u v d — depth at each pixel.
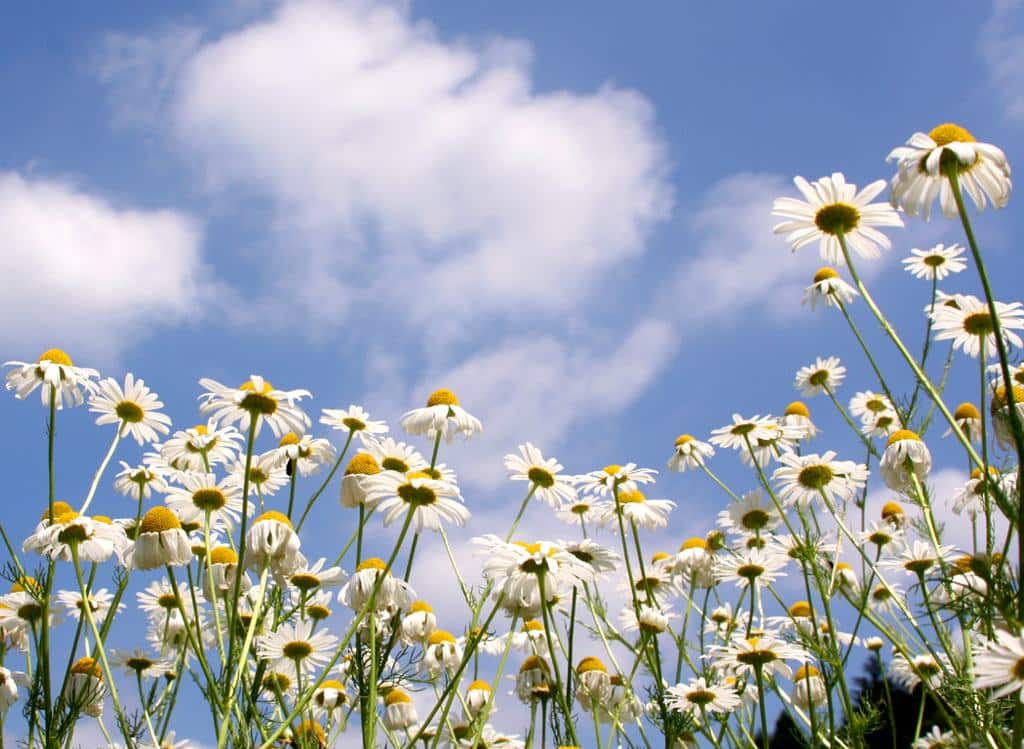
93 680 0.57
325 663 0.56
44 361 0.59
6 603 0.57
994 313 0.40
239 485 0.60
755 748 0.60
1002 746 0.46
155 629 0.62
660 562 0.69
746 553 0.64
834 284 0.65
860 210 0.50
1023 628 0.39
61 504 0.60
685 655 0.61
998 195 0.45
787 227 0.51
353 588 0.54
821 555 0.61
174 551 0.52
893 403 0.54
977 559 0.44
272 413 0.56
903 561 0.57
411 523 0.53
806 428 0.71
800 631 0.57
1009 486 0.50
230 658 0.49
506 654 0.53
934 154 0.44
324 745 0.54
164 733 0.55
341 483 0.57
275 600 0.55
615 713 0.61
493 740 0.64
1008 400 0.40
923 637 0.52
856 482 0.63
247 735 0.48
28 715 0.52
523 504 0.56
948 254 0.64
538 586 0.53
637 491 0.66
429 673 0.63
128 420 0.61
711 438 0.68
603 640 0.61
